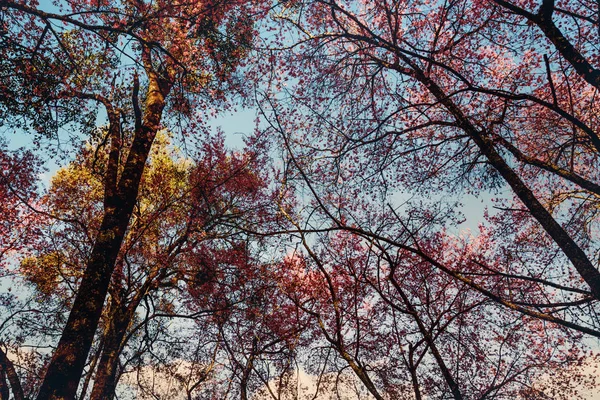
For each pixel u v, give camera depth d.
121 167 14.99
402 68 12.55
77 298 9.91
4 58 10.34
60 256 15.10
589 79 9.15
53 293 15.61
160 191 15.96
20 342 13.35
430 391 11.76
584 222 13.67
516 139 13.34
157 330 15.08
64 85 11.74
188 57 13.30
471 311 12.12
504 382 10.87
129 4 13.02
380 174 13.98
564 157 13.43
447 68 9.82
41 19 9.80
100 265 10.42
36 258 15.63
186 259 15.63
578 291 7.63
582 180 10.00
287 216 8.70
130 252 15.40
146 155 13.07
